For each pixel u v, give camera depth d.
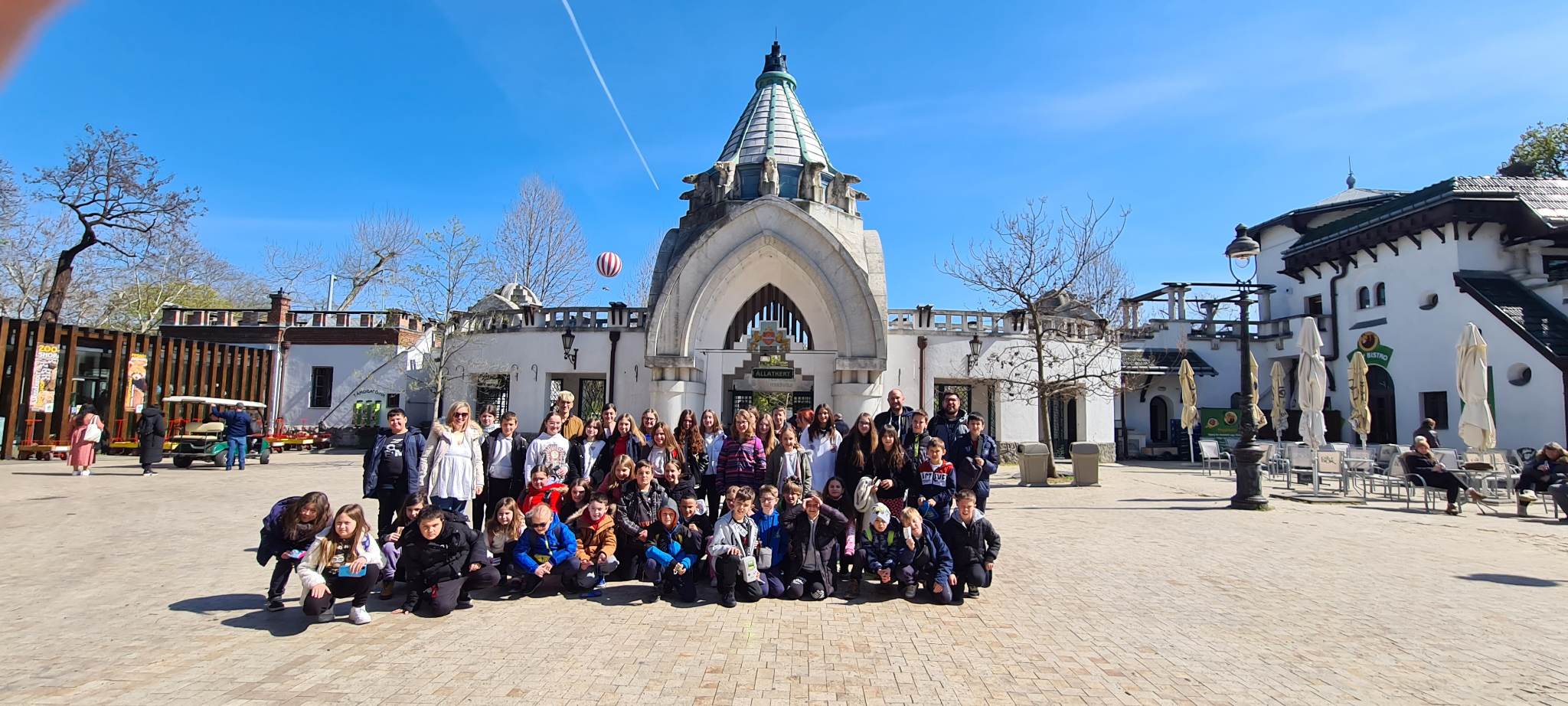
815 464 9.26
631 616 6.98
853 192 27.78
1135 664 5.62
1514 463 17.42
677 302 24.47
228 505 13.53
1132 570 8.95
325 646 5.89
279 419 29.81
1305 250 33.38
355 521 6.55
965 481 8.18
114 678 5.05
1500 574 8.77
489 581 7.21
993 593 7.84
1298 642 6.18
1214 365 35.62
